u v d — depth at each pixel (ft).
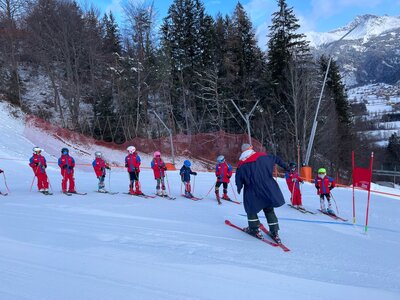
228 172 35.88
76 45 133.28
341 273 14.73
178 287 11.83
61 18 126.72
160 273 13.05
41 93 135.23
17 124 101.14
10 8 133.39
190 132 129.59
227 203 35.55
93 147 100.42
